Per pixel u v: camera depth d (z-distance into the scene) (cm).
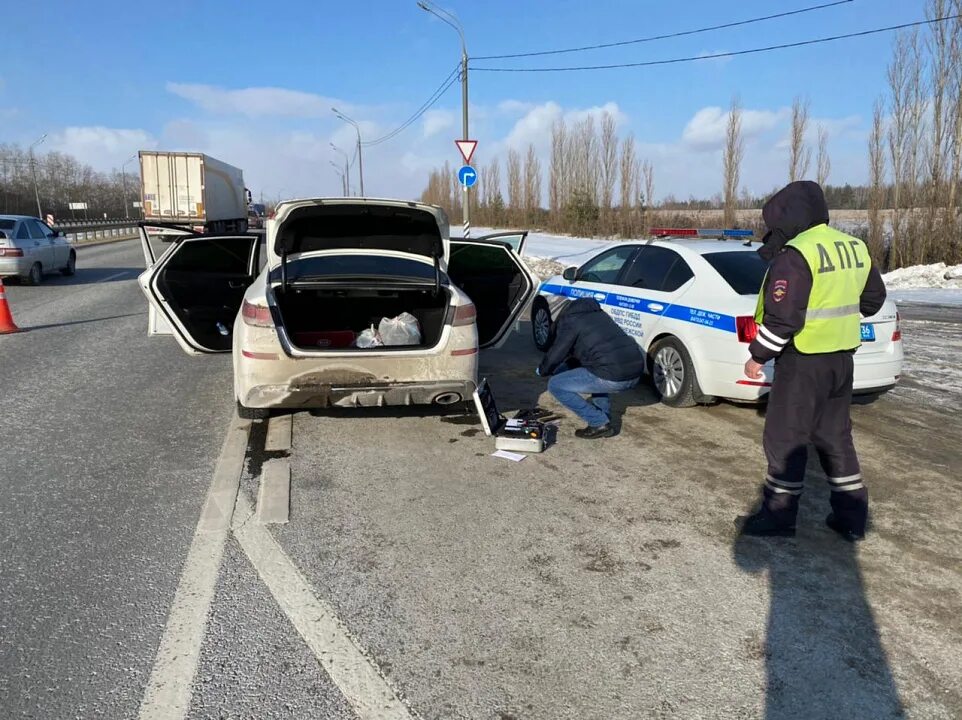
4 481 423
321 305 587
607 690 245
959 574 325
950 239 1967
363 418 556
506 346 867
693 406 598
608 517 382
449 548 345
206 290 588
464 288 640
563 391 500
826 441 356
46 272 1560
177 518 375
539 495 410
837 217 2589
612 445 501
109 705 234
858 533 355
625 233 3969
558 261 2052
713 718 233
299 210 525
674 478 439
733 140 3067
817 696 244
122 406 588
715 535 362
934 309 1241
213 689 242
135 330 966
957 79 1920
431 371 486
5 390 638
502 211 5675
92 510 383
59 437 506
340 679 248
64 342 874
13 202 7088
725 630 281
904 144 2055
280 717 229
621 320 664
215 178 2730
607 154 4153
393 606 294
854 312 342
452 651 265
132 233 4556
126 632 273
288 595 300
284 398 467
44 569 319
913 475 446
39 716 228
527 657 262
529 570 325
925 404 611
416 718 230
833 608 297
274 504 389
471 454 478
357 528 365
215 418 556
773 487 357
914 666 260
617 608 295
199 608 289
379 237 574
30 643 265
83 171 9600
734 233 704
